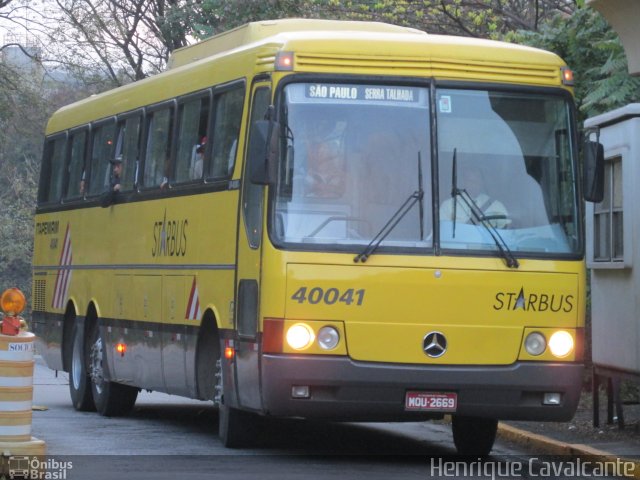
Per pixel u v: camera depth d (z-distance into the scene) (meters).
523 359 14.21
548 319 14.31
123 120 20.55
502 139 14.50
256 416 16.03
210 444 16.66
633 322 16.97
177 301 17.34
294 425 19.73
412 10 29.78
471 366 14.06
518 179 14.46
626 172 17.23
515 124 14.58
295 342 13.79
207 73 17.02
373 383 13.84
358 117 14.27
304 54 14.29
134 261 19.33
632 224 17.00
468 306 14.09
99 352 21.02
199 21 43.03
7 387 12.77
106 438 17.30
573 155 14.70
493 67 14.61
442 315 14.02
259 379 14.16
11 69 49.12
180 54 20.05
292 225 13.95
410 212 14.12
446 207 14.20
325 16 33.50
